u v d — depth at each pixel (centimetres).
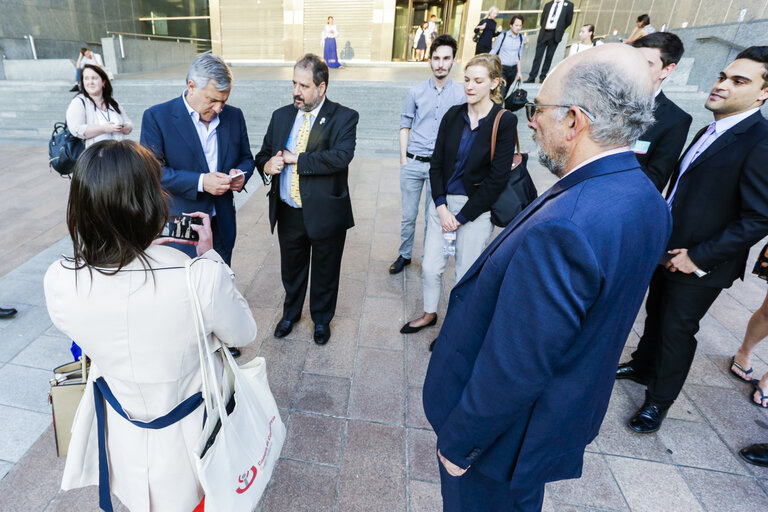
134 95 896
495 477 104
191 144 202
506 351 84
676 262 177
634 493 177
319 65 204
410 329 276
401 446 197
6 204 454
